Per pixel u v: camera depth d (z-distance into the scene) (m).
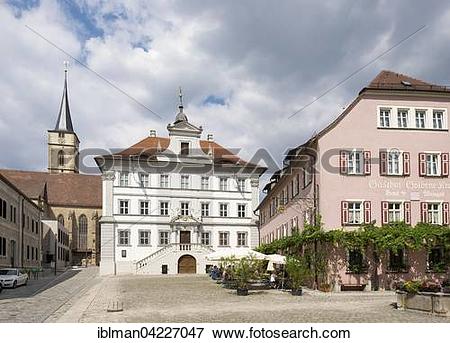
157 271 63.09
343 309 21.44
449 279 33.84
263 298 27.72
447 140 36.00
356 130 35.28
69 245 105.06
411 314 19.16
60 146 129.50
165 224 66.31
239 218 69.31
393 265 33.81
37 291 34.31
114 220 64.50
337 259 33.47
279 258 34.22
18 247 56.97
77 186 111.62
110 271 63.31
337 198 34.34
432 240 33.41
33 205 66.44
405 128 35.69
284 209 45.53
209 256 35.97
